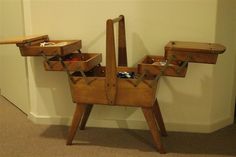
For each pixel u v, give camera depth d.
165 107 2.30
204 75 2.21
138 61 2.25
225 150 2.03
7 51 2.86
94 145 2.10
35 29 2.30
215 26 2.11
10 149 2.04
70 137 2.09
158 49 2.21
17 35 2.53
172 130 2.32
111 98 1.94
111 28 1.78
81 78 1.95
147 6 2.15
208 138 2.21
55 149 2.04
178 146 2.08
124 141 2.16
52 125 2.43
